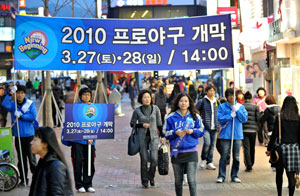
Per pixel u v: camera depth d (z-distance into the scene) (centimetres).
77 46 1002
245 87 2283
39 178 460
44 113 1844
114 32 1009
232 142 962
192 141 756
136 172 1105
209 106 1114
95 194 885
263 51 2088
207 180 998
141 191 905
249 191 889
